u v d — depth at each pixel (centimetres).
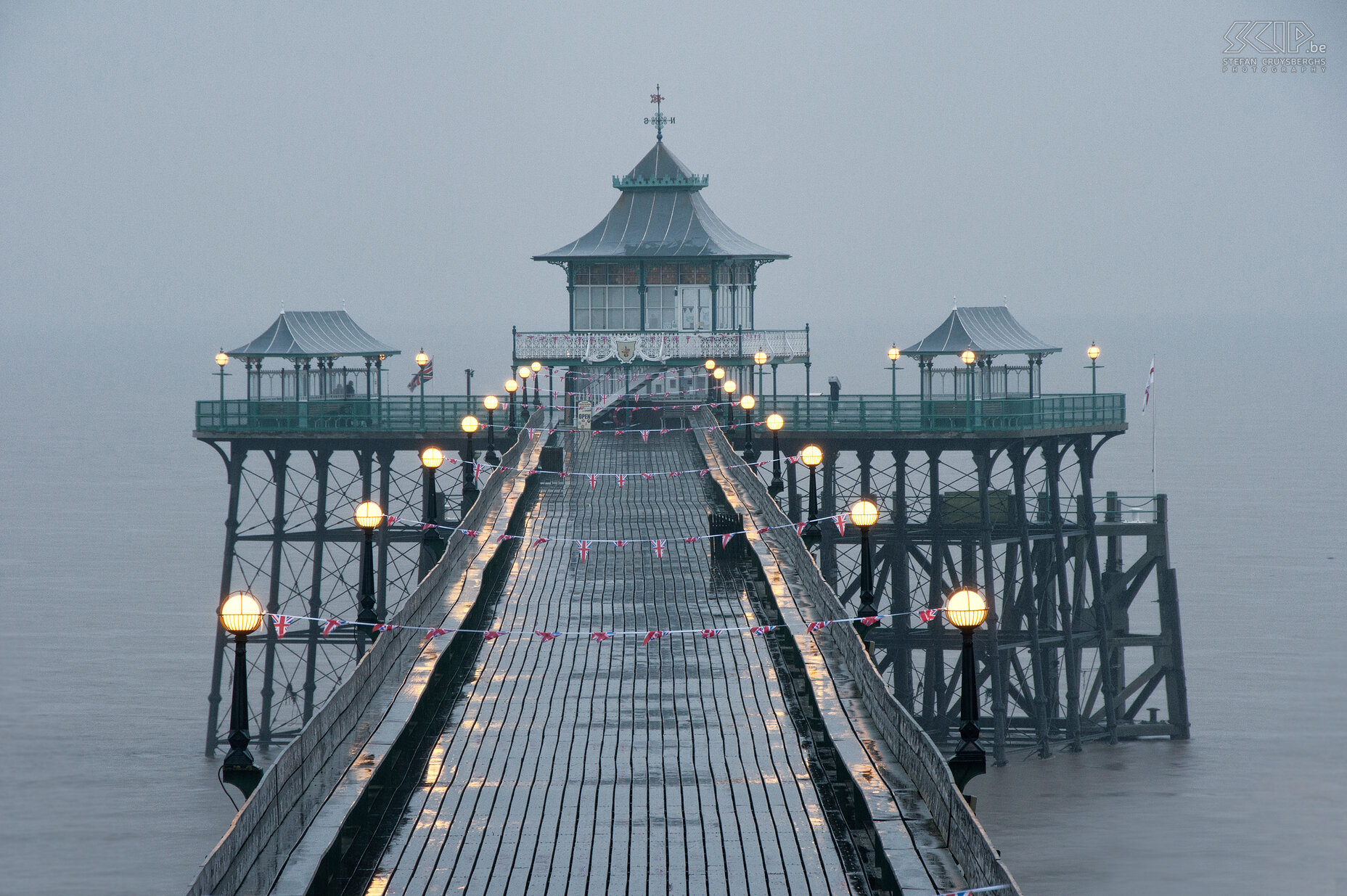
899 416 12156
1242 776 10869
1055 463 12150
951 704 12925
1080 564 12500
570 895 3906
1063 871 9125
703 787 4697
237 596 4328
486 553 7944
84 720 12888
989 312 12594
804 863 4097
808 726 5306
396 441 12656
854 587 12262
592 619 6881
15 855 9744
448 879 4016
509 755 5019
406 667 5853
